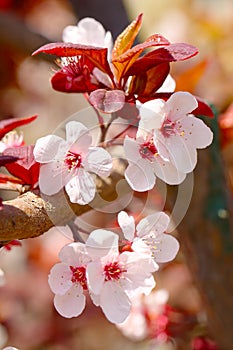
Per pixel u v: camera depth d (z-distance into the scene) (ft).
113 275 1.46
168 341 2.08
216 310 1.85
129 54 1.50
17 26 2.59
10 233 1.45
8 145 1.63
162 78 1.54
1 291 2.89
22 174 1.53
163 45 1.50
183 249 1.87
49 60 2.46
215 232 1.82
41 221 1.47
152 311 2.09
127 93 1.55
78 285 1.47
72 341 2.90
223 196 1.83
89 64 1.57
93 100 1.50
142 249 1.46
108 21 2.49
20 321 2.86
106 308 1.46
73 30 1.63
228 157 2.38
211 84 2.79
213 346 1.93
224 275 1.83
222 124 1.96
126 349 2.87
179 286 2.25
